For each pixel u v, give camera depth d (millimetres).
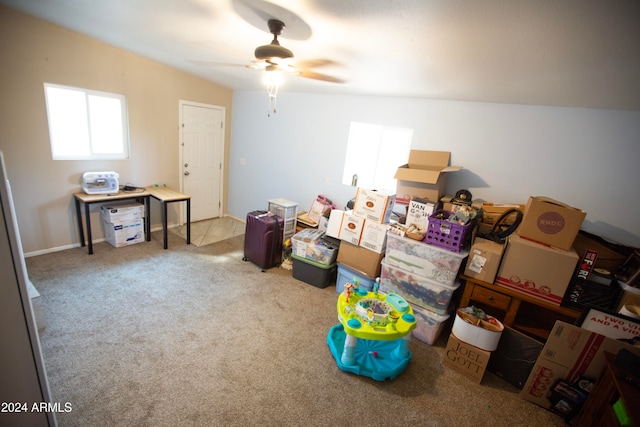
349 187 3670
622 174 2240
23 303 1022
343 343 2271
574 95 2006
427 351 2340
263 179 4559
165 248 3674
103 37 2973
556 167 2461
